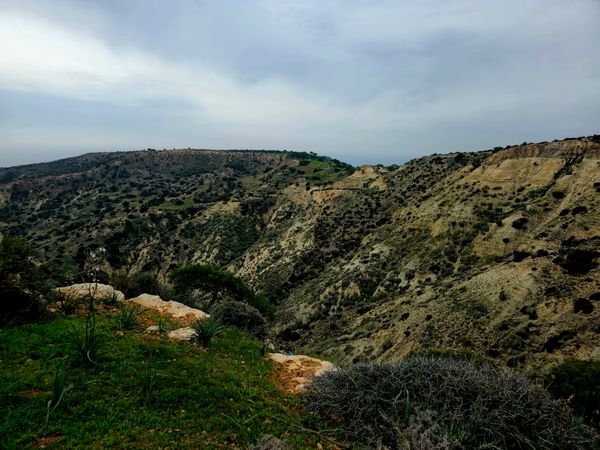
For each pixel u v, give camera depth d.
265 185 129.00
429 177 71.50
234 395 7.45
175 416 6.37
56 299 11.02
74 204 126.12
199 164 191.38
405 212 63.47
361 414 7.13
